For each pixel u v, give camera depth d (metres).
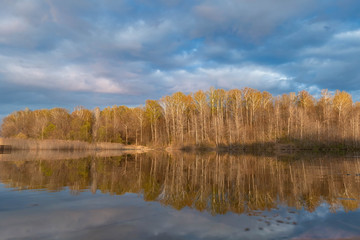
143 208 8.59
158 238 5.80
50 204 9.05
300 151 56.22
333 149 60.25
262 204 9.16
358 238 5.84
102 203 9.28
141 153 52.94
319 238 5.84
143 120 88.12
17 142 57.22
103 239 5.76
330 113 70.81
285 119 73.50
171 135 80.88
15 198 9.97
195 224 6.86
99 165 24.45
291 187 12.69
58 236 5.94
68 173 17.95
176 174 18.17
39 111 99.56
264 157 37.12
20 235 6.01
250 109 80.19
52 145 60.56
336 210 8.29
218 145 67.06
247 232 6.22
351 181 14.47
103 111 104.81
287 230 6.37
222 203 9.35
